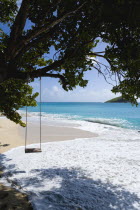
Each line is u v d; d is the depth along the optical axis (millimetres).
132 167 10258
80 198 6539
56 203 6055
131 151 13820
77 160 11500
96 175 9047
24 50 5285
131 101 6312
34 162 10883
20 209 5336
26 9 4715
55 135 20641
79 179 8469
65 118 44062
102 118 46125
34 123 31609
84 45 5539
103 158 12016
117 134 21938
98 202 6305
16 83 8727
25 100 9977
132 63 5137
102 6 3738
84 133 22375
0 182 7840
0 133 20203
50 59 8016
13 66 5074
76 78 6293
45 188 7324
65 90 5891
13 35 4867
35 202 5910
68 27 5766
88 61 5965
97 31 5109
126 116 53781
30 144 15812
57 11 5395
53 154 12781
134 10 3416
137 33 4508
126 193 7078
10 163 10578
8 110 10000
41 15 5387
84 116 52844
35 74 5297
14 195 6348
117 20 3818
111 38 5152
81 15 5332
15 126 26688
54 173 9164
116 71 5941
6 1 6262
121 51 4836
